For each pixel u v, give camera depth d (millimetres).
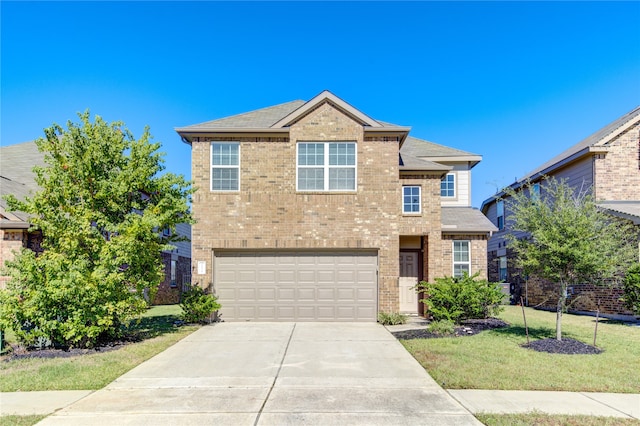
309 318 13578
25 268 8891
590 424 5156
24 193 14758
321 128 14000
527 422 5215
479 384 6719
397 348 9508
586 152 16812
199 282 13508
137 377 7234
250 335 11164
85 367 7770
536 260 9492
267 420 5301
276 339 10625
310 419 5336
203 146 13938
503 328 12039
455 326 12094
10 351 9102
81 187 9820
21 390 6516
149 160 10742
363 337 10859
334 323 13281
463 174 19047
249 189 13836
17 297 8922
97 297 9242
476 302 12430
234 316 13562
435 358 8391
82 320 9109
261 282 13680
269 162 13922
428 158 18766
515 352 8867
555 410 5621
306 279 13703
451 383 6770
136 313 10148
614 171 16703
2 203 13312
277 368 7848
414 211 15617
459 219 17188
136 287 10133
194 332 11633
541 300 18859
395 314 13289
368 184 13898
